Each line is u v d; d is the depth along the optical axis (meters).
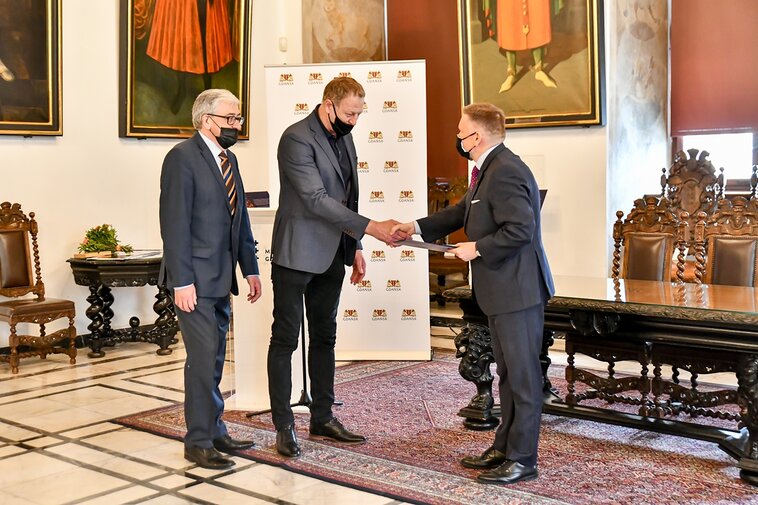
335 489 4.19
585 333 4.63
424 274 7.44
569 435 5.04
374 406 5.79
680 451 4.72
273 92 7.38
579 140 8.09
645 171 8.82
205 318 4.49
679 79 9.23
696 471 4.37
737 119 8.91
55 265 8.23
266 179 10.04
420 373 6.91
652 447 4.80
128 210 8.80
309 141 4.55
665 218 5.96
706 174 7.95
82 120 8.42
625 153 8.40
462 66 8.49
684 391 4.87
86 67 8.44
